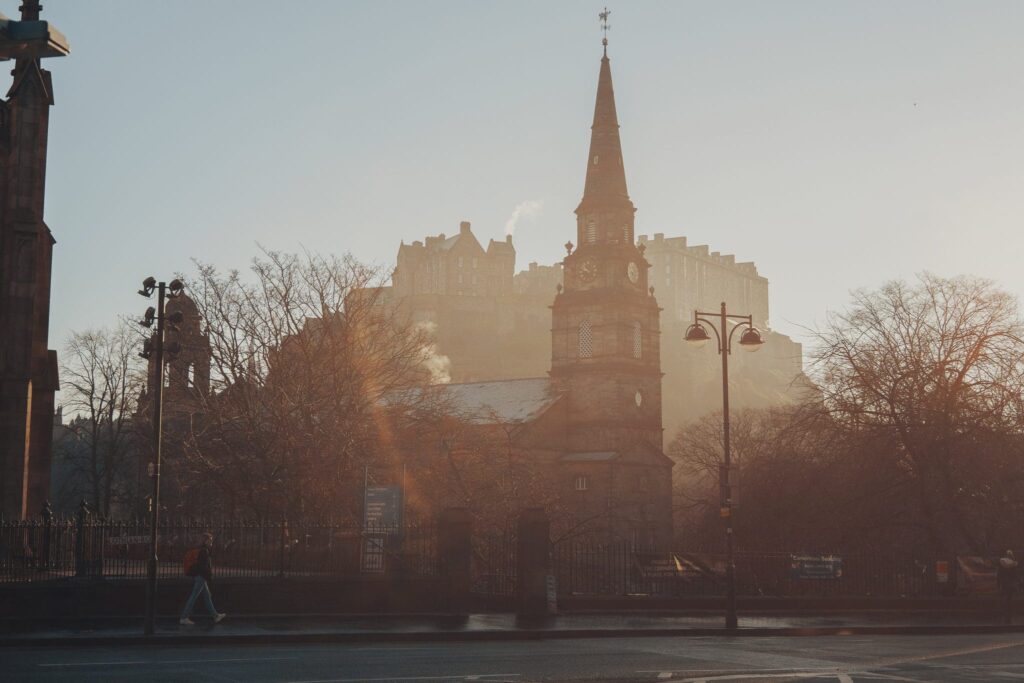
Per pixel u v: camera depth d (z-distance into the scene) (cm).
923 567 4181
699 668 1927
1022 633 3209
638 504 10306
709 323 3444
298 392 4847
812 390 5206
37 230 3669
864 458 4872
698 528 6912
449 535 3294
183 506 5794
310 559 3284
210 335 5041
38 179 3694
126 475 7906
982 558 4275
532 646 2422
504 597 3322
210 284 5097
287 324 5106
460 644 2478
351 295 5244
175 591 2925
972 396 4778
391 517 3422
